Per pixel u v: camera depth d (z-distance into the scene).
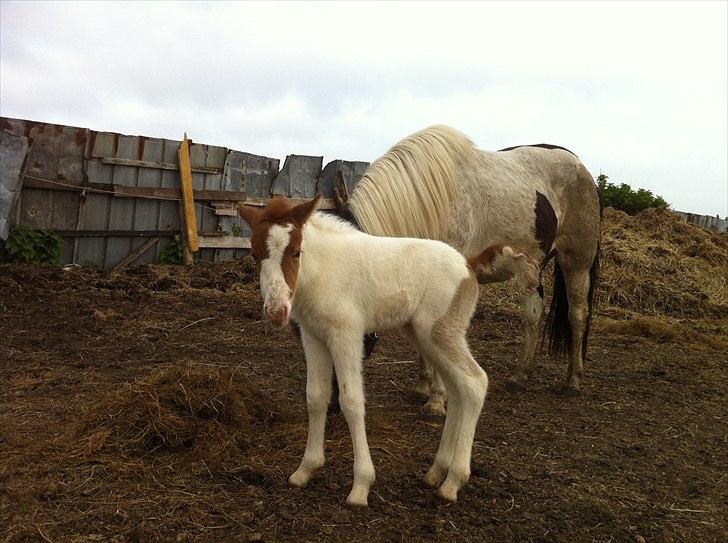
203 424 3.78
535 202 5.44
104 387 4.79
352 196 4.64
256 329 6.90
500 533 3.10
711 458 4.38
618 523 3.31
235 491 3.23
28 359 5.36
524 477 3.74
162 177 9.75
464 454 3.30
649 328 8.83
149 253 9.70
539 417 4.94
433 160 4.92
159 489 3.18
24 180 8.30
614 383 6.20
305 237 3.12
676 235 13.96
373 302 3.22
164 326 6.68
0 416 4.07
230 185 10.63
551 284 10.88
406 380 5.63
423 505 3.28
